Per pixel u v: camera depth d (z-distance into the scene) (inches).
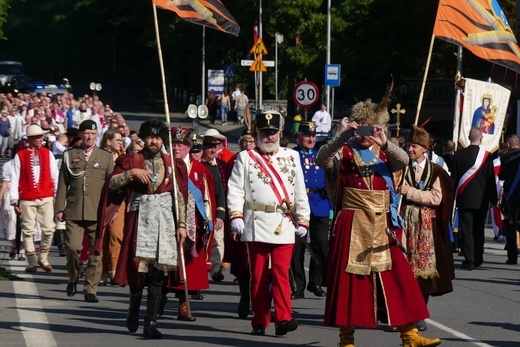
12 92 3659.0
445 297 687.1
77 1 5723.4
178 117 3292.3
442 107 2370.8
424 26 2281.0
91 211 670.5
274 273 527.5
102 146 769.6
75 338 518.3
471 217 845.2
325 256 666.8
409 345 461.7
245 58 3390.7
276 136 532.7
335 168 463.2
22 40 5625.0
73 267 669.9
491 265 881.5
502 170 884.6
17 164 800.3
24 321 570.3
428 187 534.3
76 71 5334.6
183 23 3599.9
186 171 523.2
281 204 526.3
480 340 529.0
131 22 4569.4
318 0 2618.1
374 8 2325.3
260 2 2701.8
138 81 5073.8
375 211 457.7
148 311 517.7
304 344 508.4
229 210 526.3
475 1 615.2
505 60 621.0
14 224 877.2
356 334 540.4
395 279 458.3
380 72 2351.1
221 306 639.1
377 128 450.3
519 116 1576.0
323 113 2026.3
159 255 506.9
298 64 2679.6
